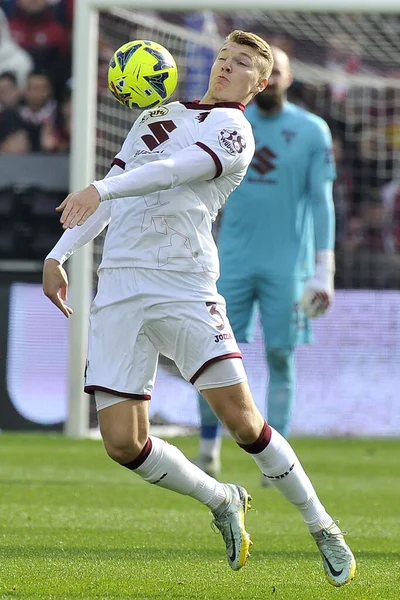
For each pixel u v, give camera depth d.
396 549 18.39
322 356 46.03
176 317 14.25
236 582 14.91
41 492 25.75
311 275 29.58
